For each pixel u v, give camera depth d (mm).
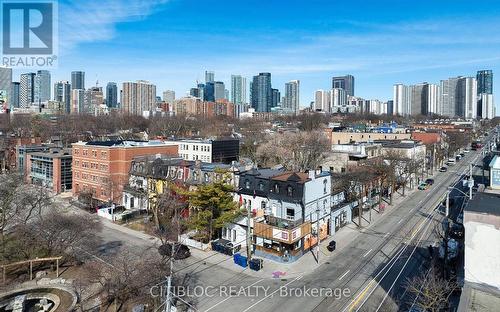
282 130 165500
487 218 22688
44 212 61312
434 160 107875
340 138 132875
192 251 46688
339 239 51344
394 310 32469
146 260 37500
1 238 48625
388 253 45875
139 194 62844
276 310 33000
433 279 29875
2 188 57031
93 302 33875
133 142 79812
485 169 83250
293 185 47281
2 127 146250
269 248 45188
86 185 73812
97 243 48844
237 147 109688
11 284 37562
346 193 60344
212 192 48125
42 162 83688
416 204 70625
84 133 144875
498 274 22484
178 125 175500
